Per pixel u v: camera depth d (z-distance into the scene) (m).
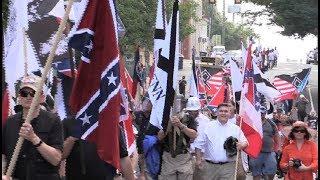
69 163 7.43
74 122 7.25
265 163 15.12
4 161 7.04
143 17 34.69
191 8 44.56
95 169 7.39
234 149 11.47
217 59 36.75
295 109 27.19
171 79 9.60
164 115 9.61
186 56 77.06
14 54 8.20
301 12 37.97
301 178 11.25
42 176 6.66
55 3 8.33
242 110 12.62
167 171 10.99
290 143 11.47
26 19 8.21
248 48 12.94
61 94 8.28
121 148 7.52
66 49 8.28
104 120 6.79
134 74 14.08
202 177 11.60
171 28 9.62
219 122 11.53
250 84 12.66
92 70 6.81
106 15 6.76
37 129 6.62
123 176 7.66
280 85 24.62
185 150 11.03
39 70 8.28
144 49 36.97
